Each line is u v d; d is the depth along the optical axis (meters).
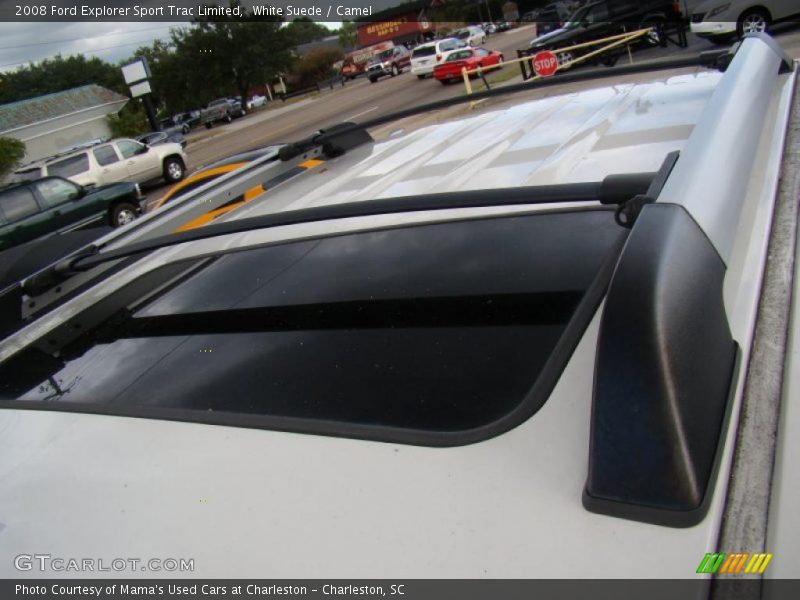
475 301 1.13
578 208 1.32
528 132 1.86
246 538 0.80
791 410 0.75
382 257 1.39
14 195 11.50
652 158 1.39
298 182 2.08
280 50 57.16
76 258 1.56
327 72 65.81
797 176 1.19
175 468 0.94
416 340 1.09
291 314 1.29
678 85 2.00
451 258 1.29
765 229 1.04
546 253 1.21
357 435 0.89
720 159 1.00
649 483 0.67
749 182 1.16
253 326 1.30
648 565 0.63
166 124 47.06
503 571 0.67
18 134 37.97
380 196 1.62
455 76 21.05
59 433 1.12
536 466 0.76
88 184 16.02
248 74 56.47
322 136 2.28
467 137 2.03
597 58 15.41
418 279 1.26
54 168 15.75
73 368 1.38
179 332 1.37
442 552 0.70
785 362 0.81
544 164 1.52
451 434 0.84
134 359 1.33
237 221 1.22
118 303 1.58
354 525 0.76
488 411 0.89
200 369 1.21
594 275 1.11
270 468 0.88
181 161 18.31
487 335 1.04
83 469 1.00
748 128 1.21
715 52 1.83
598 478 0.69
